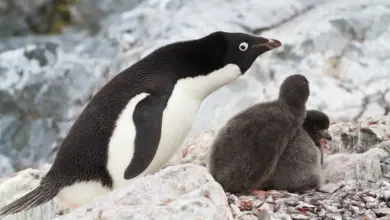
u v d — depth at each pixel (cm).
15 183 1366
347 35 1955
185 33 2092
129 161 1152
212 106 1809
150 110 1173
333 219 1041
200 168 1069
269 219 1024
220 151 1223
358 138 1452
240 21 2109
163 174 1050
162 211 954
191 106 1238
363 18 1975
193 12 2217
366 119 1603
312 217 1051
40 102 2431
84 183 1178
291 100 1244
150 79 1209
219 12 2186
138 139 1153
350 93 1794
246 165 1191
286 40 1930
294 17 2142
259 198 1165
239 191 1202
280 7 2152
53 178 1191
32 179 1390
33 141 2370
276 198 1154
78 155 1178
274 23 2105
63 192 1185
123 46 2236
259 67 1881
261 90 1827
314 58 1889
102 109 1193
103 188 1179
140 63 1245
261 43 1287
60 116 2420
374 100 1778
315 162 1243
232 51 1270
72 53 2666
